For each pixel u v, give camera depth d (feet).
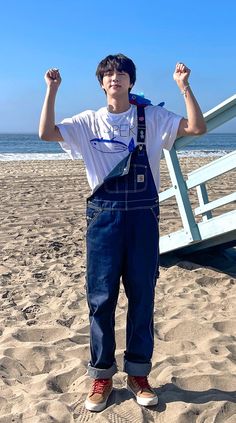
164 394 10.30
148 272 9.59
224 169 16.35
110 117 9.39
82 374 11.25
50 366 11.78
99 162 9.50
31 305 15.64
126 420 9.52
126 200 9.32
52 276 18.81
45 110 9.34
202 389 10.57
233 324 13.96
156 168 9.71
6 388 10.74
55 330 13.66
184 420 9.45
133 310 9.82
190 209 17.94
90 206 9.62
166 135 9.49
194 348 12.59
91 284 9.73
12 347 12.52
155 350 12.46
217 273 18.62
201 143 260.42
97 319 9.81
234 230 16.57
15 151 158.10
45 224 28.66
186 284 17.65
